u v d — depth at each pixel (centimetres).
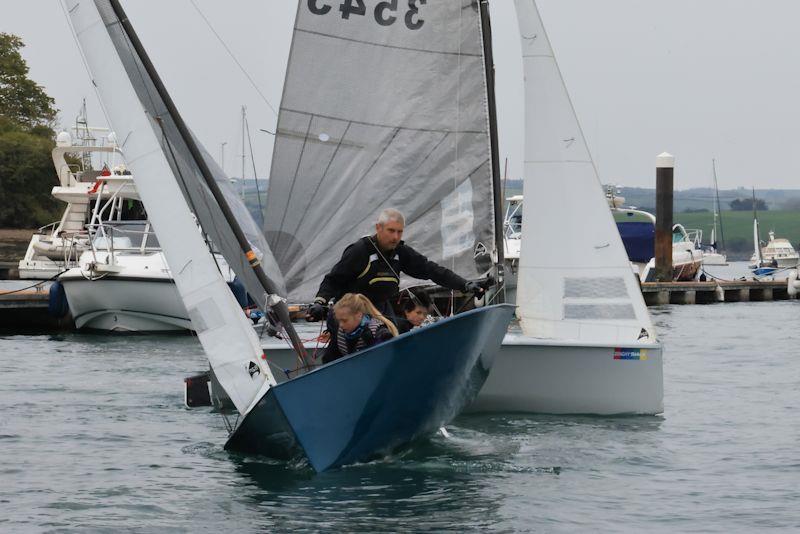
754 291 16762
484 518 3139
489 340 3891
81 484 3528
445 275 4169
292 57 5019
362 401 3588
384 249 4078
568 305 4775
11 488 3481
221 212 4109
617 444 4144
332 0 5006
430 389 3716
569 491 3447
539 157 4822
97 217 9756
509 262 10925
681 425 4547
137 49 4122
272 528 3039
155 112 4131
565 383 4662
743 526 3073
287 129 5050
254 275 4100
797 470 3750
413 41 4997
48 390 5575
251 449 3862
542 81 4825
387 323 3753
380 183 5034
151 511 3212
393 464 3803
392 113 5019
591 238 4772
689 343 8650
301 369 4019
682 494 3419
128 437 4294
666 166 15700
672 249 16362
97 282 8894
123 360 7056
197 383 4741
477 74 4984
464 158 4997
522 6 4819
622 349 4666
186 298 3744
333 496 3372
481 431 4350
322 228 5062
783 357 7519
